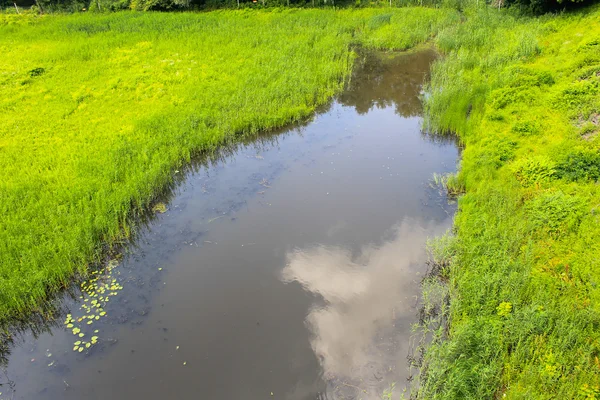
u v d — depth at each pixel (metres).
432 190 12.24
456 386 6.74
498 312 7.82
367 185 12.68
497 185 11.15
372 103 17.92
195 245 10.80
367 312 8.84
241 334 8.55
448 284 9.23
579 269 8.50
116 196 11.51
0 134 14.74
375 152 14.35
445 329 8.28
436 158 13.80
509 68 16.77
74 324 8.85
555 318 7.57
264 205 12.08
